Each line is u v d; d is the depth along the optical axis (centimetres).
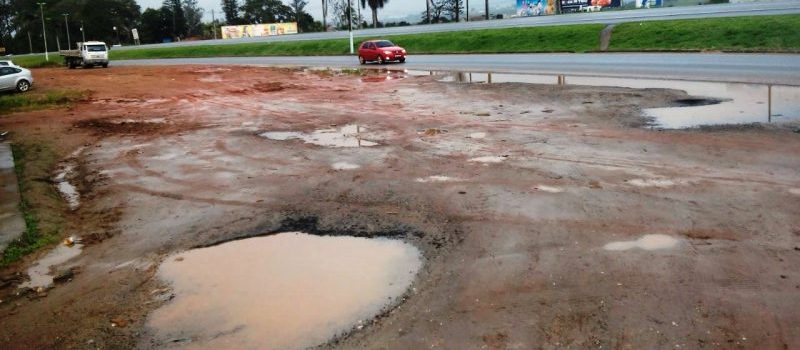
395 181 869
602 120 1223
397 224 688
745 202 674
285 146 1182
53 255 669
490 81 2105
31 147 1330
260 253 629
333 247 633
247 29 10788
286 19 13838
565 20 4750
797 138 952
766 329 419
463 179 854
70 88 2747
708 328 424
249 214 764
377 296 510
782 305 449
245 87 2516
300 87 2383
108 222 777
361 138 1212
